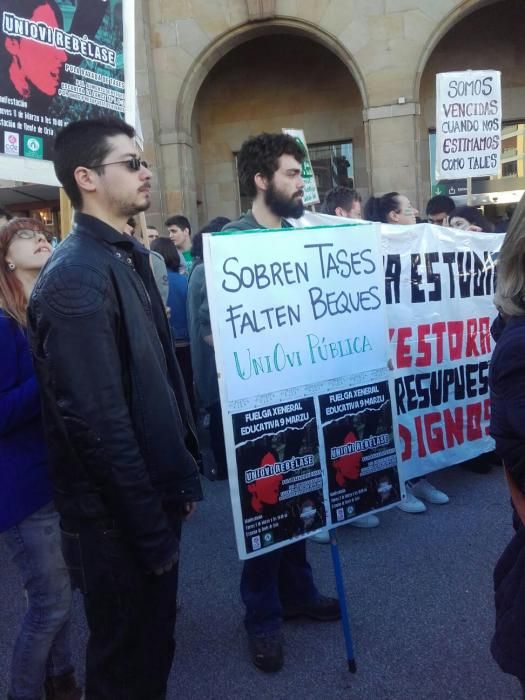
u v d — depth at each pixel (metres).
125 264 1.71
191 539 3.66
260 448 2.14
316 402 2.26
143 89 10.04
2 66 2.87
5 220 3.84
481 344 3.78
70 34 3.14
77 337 1.51
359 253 2.37
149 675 1.76
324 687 2.31
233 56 11.77
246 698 2.29
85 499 1.62
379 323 2.42
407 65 9.69
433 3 9.53
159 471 1.69
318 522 2.27
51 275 1.57
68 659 2.27
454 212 5.22
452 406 3.70
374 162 9.95
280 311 2.18
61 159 1.72
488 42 11.12
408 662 2.41
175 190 10.45
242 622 2.78
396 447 2.46
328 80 11.62
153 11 10.21
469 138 5.60
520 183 10.98
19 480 1.96
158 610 1.75
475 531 3.46
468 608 2.74
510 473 1.46
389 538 3.46
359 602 2.84
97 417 1.52
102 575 1.65
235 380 2.09
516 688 2.25
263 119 11.91
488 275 3.78
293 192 2.50
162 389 1.69
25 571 2.03
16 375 1.97
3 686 2.42
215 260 2.05
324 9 9.84
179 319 5.14
